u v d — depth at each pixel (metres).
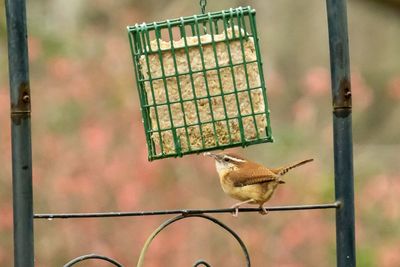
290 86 19.06
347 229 7.36
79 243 13.80
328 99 16.86
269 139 8.09
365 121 21.12
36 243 13.82
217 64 8.02
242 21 8.06
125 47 16.22
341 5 7.34
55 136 14.59
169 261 13.66
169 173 14.21
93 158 14.09
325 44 21.22
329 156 15.58
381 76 21.70
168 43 8.04
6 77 16.56
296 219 14.23
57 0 19.53
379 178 15.49
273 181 8.42
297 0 21.34
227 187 8.53
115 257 13.63
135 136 14.50
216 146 8.05
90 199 13.84
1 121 14.40
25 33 6.99
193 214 7.18
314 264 14.03
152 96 8.02
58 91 15.05
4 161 14.22
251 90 8.05
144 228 13.77
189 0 19.61
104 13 19.39
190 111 8.03
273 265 13.85
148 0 19.80
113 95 15.16
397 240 14.77
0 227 13.95
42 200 13.92
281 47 21.27
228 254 13.80
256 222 14.24
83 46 16.88
